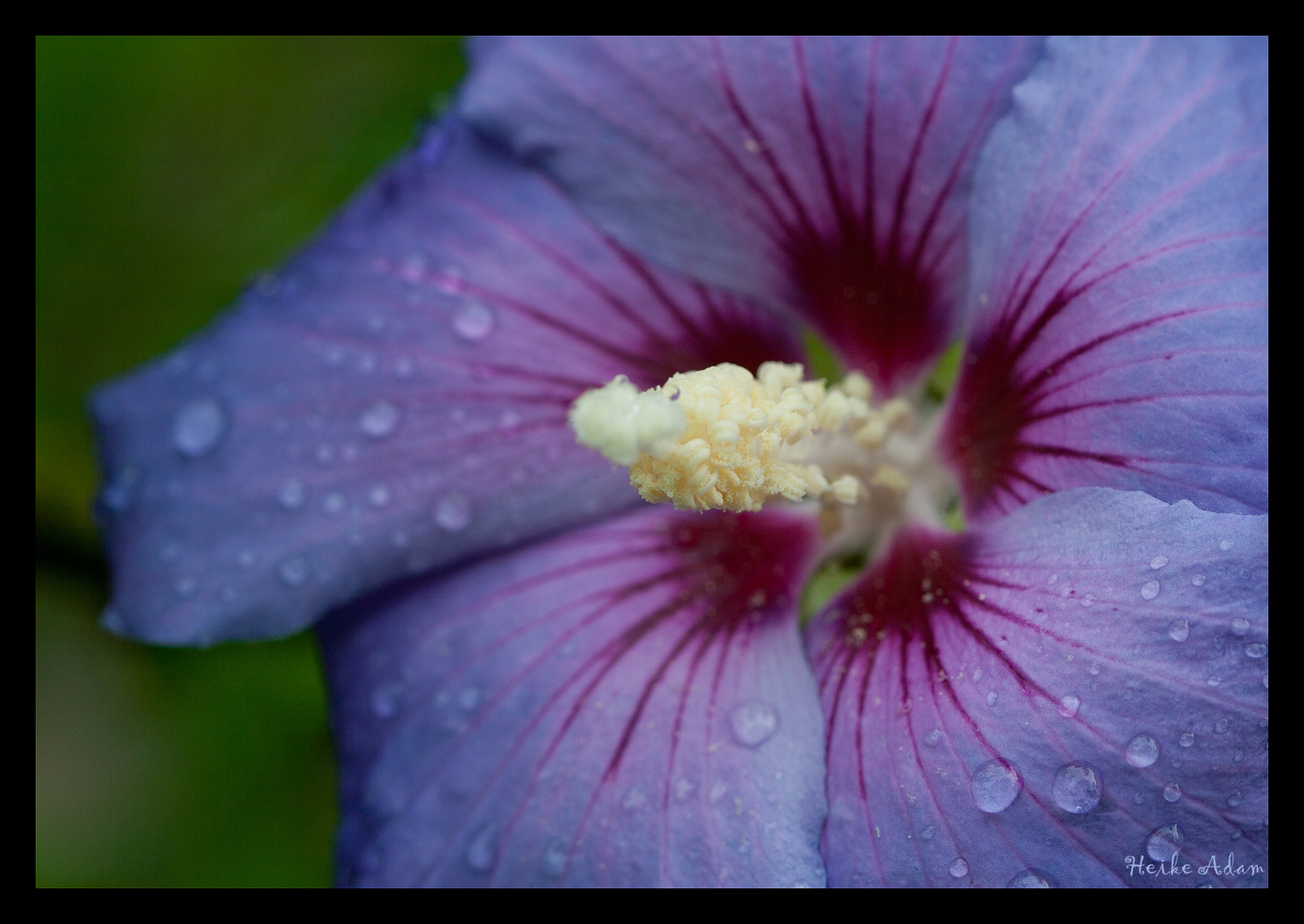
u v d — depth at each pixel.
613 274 0.17
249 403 0.17
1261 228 0.15
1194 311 0.15
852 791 0.16
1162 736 0.15
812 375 0.18
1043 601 0.15
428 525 0.17
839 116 0.17
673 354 0.17
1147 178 0.15
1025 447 0.16
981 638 0.16
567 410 0.17
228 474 0.17
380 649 0.17
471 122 0.17
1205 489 0.15
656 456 0.16
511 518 0.17
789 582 0.17
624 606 0.17
